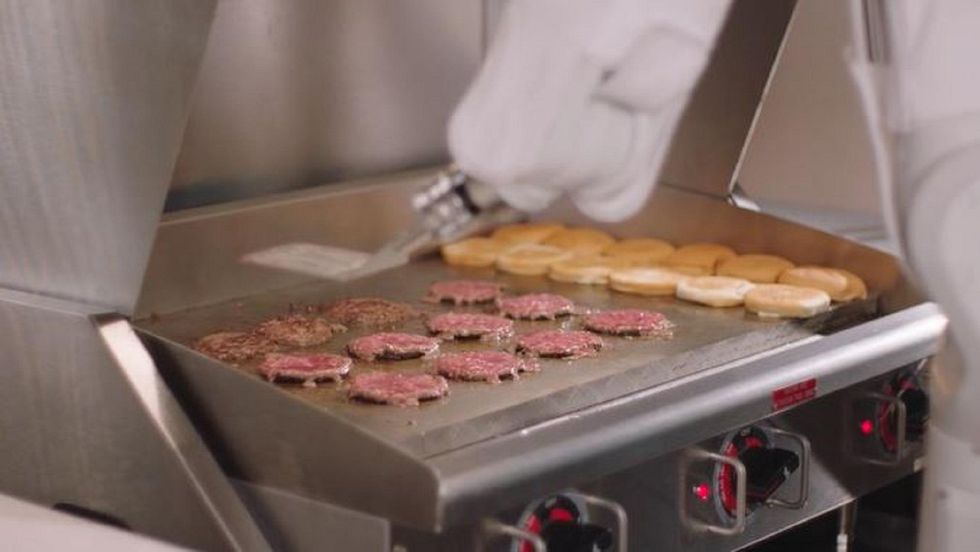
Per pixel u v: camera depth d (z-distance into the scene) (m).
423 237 2.29
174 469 1.57
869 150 2.21
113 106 1.67
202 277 2.00
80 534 1.52
